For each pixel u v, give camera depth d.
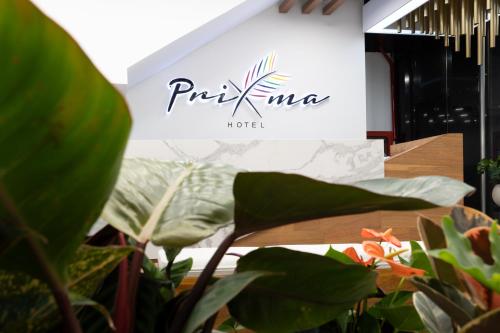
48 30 0.14
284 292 0.33
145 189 0.34
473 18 4.70
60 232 0.19
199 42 5.71
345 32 6.36
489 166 6.19
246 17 5.95
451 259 0.22
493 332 0.22
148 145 3.11
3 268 0.20
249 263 0.32
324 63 6.28
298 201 0.25
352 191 0.23
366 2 6.40
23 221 0.18
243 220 0.27
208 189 0.35
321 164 3.44
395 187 0.27
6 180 0.17
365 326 0.39
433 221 0.31
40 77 0.14
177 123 5.86
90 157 0.17
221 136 5.96
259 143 3.34
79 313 0.31
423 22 5.45
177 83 5.86
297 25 6.22
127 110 0.16
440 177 0.27
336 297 0.32
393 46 8.13
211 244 2.19
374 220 3.14
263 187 0.24
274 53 6.14
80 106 0.15
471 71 7.39
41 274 0.21
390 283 0.50
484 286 0.24
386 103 8.67
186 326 0.25
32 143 0.16
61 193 0.18
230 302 0.35
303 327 0.34
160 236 0.29
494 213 7.07
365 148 3.52
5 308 0.24
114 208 0.30
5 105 0.15
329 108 6.27
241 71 6.04
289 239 2.98
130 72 5.14
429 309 0.34
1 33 0.13
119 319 0.27
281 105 6.13
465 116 7.45
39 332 0.25
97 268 0.25
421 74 8.16
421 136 8.16
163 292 0.37
